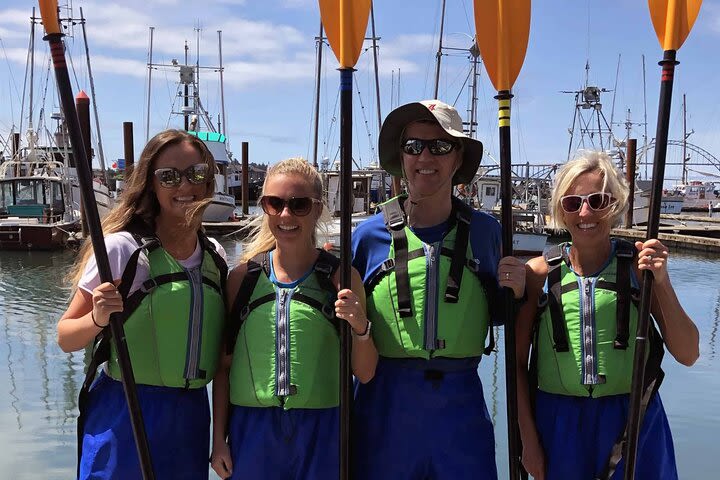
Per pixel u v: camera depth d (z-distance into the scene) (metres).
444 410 2.51
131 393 2.24
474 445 2.53
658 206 2.30
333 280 2.51
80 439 2.42
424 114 2.50
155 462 2.35
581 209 2.41
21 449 5.09
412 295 2.52
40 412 5.85
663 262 2.27
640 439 2.41
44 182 19.50
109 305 2.18
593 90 32.12
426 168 2.53
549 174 21.08
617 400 2.45
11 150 24.25
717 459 4.93
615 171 2.44
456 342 2.50
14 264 15.16
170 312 2.37
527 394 2.63
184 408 2.42
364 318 2.37
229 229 22.28
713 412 5.85
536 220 19.34
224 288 2.59
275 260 2.54
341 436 2.36
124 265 2.34
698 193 48.72
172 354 2.38
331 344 2.46
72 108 2.17
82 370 7.01
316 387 2.40
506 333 2.45
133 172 2.48
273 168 2.49
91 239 2.22
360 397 2.65
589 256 2.51
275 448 2.38
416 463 2.52
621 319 2.41
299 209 2.42
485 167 19.77
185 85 31.88
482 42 2.51
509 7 2.47
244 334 2.45
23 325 9.03
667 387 6.52
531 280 2.60
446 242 2.56
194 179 2.42
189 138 2.46
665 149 2.30
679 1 2.26
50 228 16.86
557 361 2.47
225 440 2.53
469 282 2.54
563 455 2.44
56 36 2.15
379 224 2.66
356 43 2.37
